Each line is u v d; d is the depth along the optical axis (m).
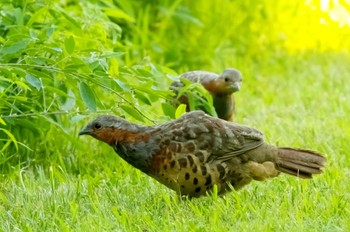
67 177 11.49
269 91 17.30
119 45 13.20
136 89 11.58
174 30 18.77
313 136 13.45
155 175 10.30
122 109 11.99
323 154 11.41
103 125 10.38
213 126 10.25
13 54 11.58
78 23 12.55
